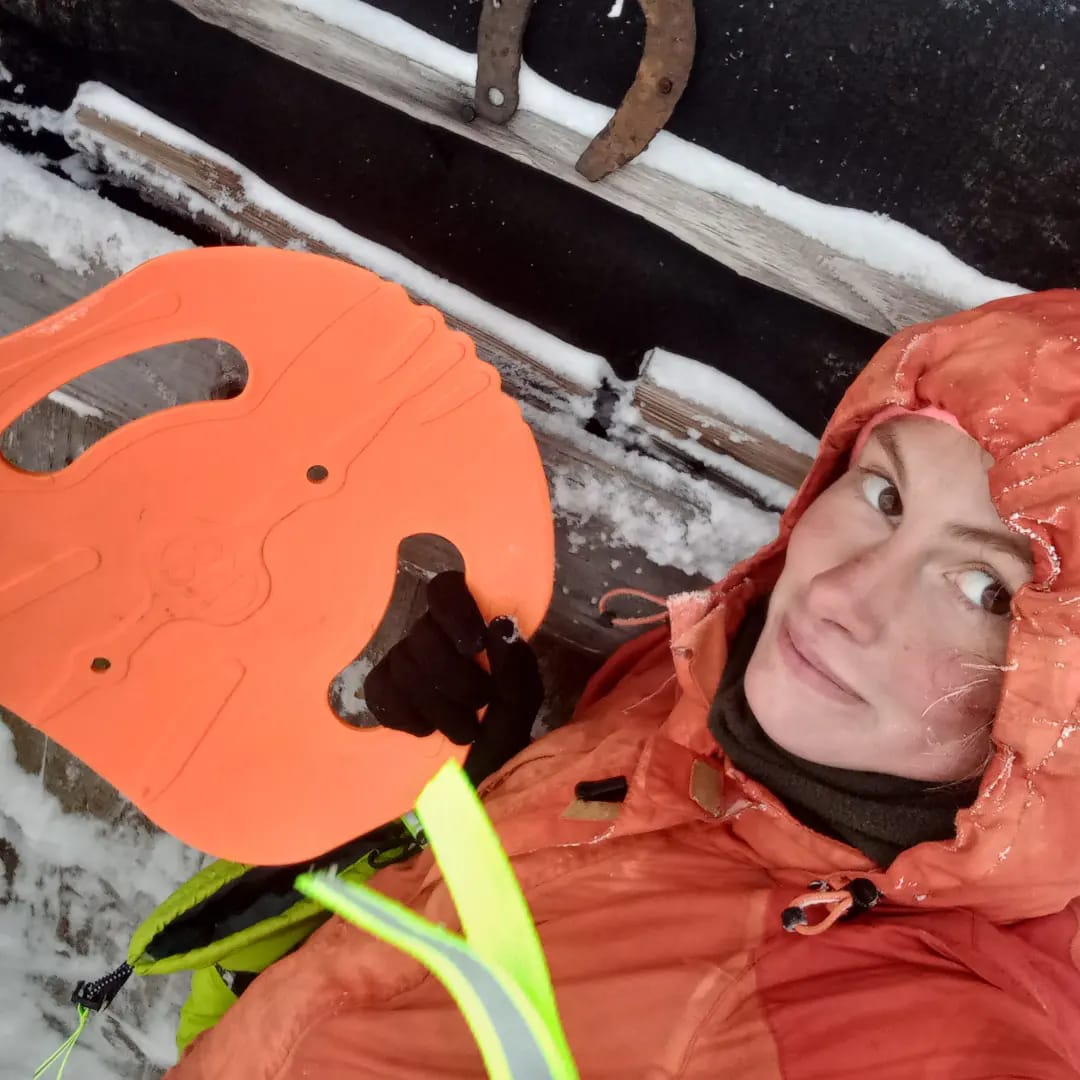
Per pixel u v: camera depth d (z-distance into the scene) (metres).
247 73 0.84
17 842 1.13
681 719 0.71
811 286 0.76
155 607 0.63
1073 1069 0.53
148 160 0.92
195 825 0.65
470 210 0.85
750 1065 0.58
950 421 0.55
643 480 0.90
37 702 0.63
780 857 0.66
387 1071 0.66
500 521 0.65
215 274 0.62
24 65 0.90
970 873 0.56
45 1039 1.11
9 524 0.61
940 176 0.69
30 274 0.91
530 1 0.70
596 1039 0.62
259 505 0.64
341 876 0.80
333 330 0.63
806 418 0.85
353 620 0.65
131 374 0.91
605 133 0.73
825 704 0.59
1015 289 0.72
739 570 0.72
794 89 0.69
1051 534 0.49
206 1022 0.87
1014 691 0.51
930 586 0.55
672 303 0.84
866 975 0.60
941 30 0.64
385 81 0.79
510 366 0.91
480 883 0.68
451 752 0.67
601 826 0.69
